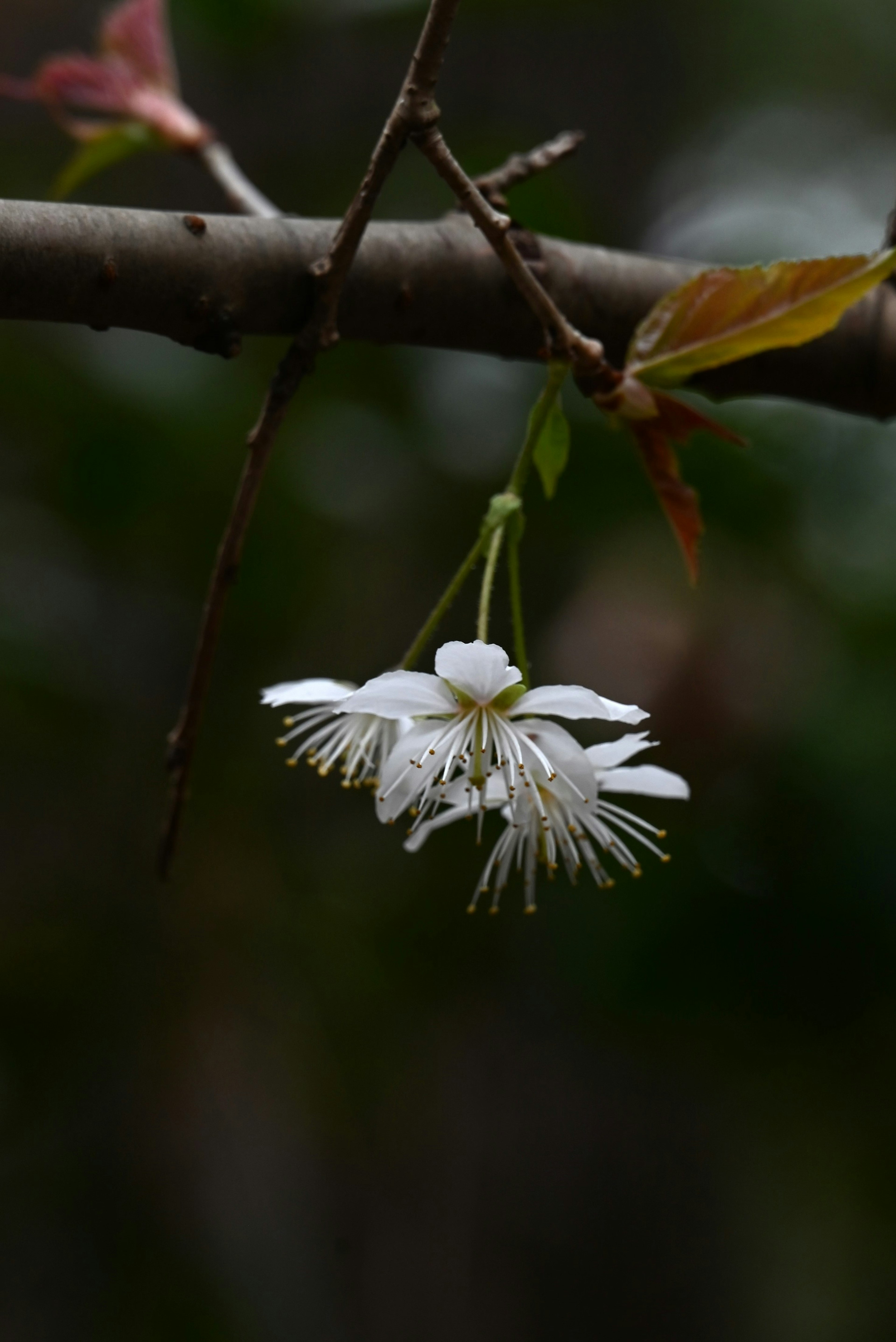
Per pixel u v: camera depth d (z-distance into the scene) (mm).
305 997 562
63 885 562
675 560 589
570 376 565
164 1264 579
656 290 439
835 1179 692
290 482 558
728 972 529
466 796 430
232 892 558
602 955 532
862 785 529
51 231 401
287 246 412
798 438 590
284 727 576
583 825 448
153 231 406
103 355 555
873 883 523
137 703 584
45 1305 603
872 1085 544
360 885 580
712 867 533
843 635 559
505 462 582
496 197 432
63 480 551
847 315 447
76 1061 548
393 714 421
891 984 524
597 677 578
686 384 448
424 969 593
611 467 561
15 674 538
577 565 614
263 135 740
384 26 634
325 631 622
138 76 492
